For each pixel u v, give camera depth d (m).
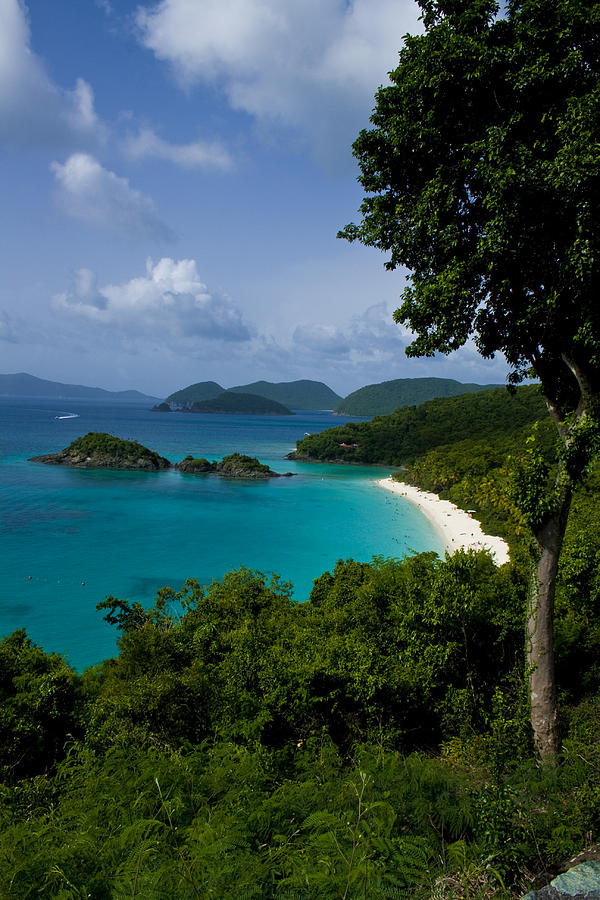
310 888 4.87
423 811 7.04
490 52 9.98
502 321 11.29
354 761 10.08
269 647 16.45
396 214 12.30
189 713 12.95
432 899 5.34
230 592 28.94
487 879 5.76
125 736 10.98
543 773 8.84
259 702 13.13
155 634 18.34
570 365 10.98
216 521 79.81
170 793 7.25
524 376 12.64
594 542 18.06
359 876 4.93
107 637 37.94
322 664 13.52
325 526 78.94
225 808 6.91
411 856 5.80
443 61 10.53
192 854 5.39
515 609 15.78
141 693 12.57
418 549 66.62
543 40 9.97
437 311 11.43
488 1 10.48
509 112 10.56
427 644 15.02
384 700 12.99
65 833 6.11
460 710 13.11
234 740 12.05
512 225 9.60
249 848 5.76
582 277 9.13
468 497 94.12
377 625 17.59
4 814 7.44
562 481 11.26
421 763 8.75
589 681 14.68
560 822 6.70
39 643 36.53
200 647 19.25
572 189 8.75
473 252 11.53
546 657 11.34
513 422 156.38
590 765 8.56
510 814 6.66
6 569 52.84
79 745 11.01
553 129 10.09
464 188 11.40
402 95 11.58
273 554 63.03
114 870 5.30
